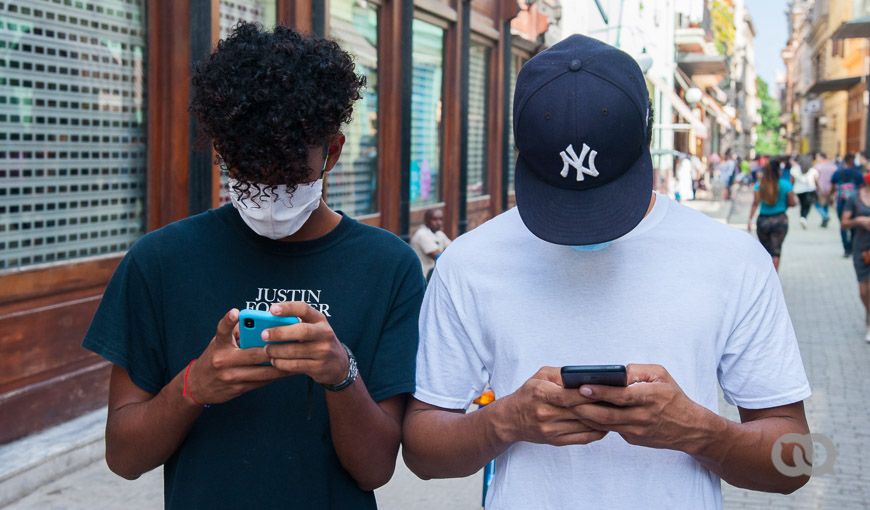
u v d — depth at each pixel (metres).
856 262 9.38
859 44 45.19
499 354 1.88
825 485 5.16
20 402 5.09
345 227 2.01
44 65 5.37
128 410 1.91
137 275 1.97
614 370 1.59
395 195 10.52
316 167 1.86
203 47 6.36
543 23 16.94
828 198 26.36
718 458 1.72
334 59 1.84
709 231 1.87
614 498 1.80
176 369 1.95
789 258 18.12
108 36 5.89
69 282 5.50
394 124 10.36
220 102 1.76
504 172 14.95
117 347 1.94
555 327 1.84
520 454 1.86
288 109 1.75
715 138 54.38
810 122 73.81
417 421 1.96
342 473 1.98
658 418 1.63
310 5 8.40
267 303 1.95
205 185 6.44
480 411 1.82
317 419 1.93
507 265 1.89
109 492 4.77
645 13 22.59
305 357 1.69
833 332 10.05
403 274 2.02
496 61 14.53
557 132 1.70
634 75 1.74
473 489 5.07
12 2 5.12
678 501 1.80
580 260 1.84
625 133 1.70
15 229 5.20
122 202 6.08
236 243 1.97
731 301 1.83
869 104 38.25
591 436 1.67
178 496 1.93
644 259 1.83
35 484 4.75
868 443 5.89
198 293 1.95
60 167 5.52
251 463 1.91
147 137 6.24
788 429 1.81
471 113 13.79
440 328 1.96
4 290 5.00
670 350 1.79
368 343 1.98
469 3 12.62
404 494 4.97
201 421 1.93
